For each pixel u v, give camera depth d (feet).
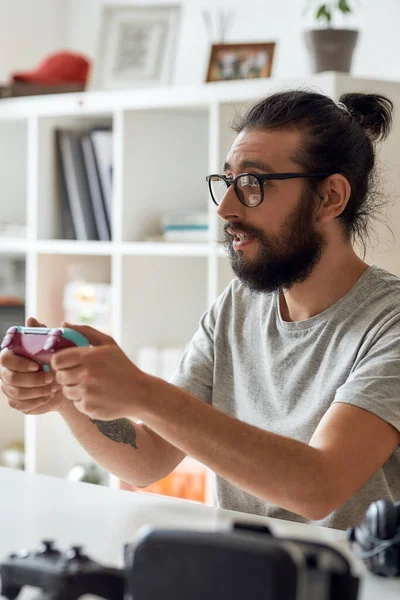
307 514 4.01
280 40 9.83
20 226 10.75
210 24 10.27
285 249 4.95
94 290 9.61
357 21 9.24
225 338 5.65
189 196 9.53
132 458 5.18
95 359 3.76
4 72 11.54
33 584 2.77
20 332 4.44
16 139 11.00
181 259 9.52
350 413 4.33
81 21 11.85
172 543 2.24
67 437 9.96
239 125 5.19
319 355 5.04
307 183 4.93
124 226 9.09
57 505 4.40
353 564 3.50
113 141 9.49
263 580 2.11
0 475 5.07
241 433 3.97
